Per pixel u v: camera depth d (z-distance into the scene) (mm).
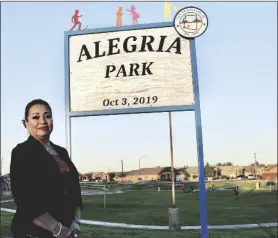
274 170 112250
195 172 117750
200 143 5691
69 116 6055
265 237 12492
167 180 119000
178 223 17609
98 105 6027
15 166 2297
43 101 2650
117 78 6051
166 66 5969
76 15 6301
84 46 6227
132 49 6094
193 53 5949
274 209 31984
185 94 5859
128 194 60750
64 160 2695
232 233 14492
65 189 2492
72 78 6156
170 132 18078
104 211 30547
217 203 40438
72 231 2408
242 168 120125
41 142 2557
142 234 15352
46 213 2225
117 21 6195
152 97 5922
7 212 29328
